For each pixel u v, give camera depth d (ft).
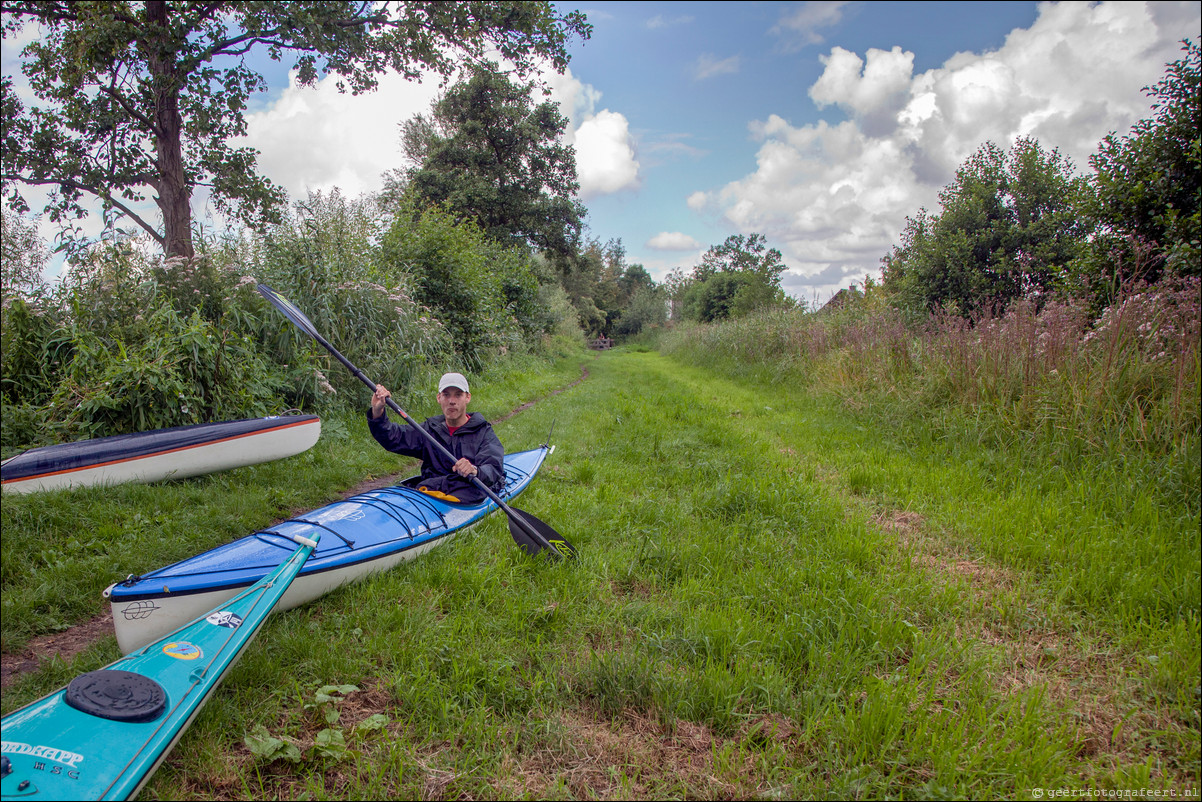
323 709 7.89
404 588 11.05
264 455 18.26
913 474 18.72
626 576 12.28
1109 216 24.86
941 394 24.43
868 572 12.29
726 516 15.53
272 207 38.37
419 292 41.93
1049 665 9.52
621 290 234.58
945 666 9.23
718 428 26.00
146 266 23.25
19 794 5.76
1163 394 17.66
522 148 89.40
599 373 64.69
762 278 98.53
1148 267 23.44
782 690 8.46
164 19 31.94
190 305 23.09
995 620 10.70
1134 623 10.30
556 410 33.14
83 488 14.42
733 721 8.06
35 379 18.71
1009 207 39.42
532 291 71.05
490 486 13.89
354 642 9.44
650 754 7.61
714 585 11.68
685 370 63.72
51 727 6.61
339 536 11.33
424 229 44.96
